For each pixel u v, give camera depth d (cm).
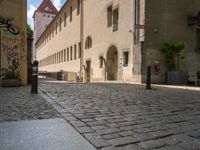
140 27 1691
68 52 3781
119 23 2039
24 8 1299
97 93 937
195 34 1941
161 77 1745
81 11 3067
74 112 551
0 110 564
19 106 616
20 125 440
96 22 2562
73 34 3475
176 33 1836
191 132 400
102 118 496
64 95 856
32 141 358
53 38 5062
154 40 1736
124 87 1246
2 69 1197
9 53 1225
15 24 1253
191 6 1909
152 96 866
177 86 1430
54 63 4950
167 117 511
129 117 508
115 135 383
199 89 1195
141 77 1689
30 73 1378
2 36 1196
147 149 325
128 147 332
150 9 1725
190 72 1891
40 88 1120
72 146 339
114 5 2142
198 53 1956
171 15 1814
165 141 356
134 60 1780
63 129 418
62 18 4203
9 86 1184
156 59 1738
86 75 2859
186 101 745
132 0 1834
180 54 1806
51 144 346
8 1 1222
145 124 450
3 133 395
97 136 378
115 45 2109
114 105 654
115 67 2233
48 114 528
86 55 2872
